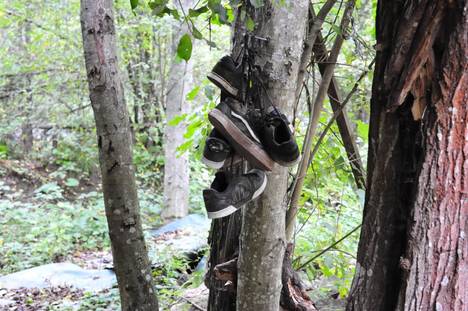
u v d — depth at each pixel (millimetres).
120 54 10445
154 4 1888
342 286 3561
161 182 11438
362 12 4648
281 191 2363
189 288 5113
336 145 3752
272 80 2174
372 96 2254
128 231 3223
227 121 1886
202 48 10336
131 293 3285
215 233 3260
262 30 2172
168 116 9188
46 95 11094
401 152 2191
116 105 3105
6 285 6098
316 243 4086
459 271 2064
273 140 1879
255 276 2467
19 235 8125
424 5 1948
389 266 2260
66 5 10102
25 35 10727
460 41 1928
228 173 2098
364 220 2344
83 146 11406
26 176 10766
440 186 2037
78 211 8992
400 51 2041
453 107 1984
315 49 2986
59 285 6102
